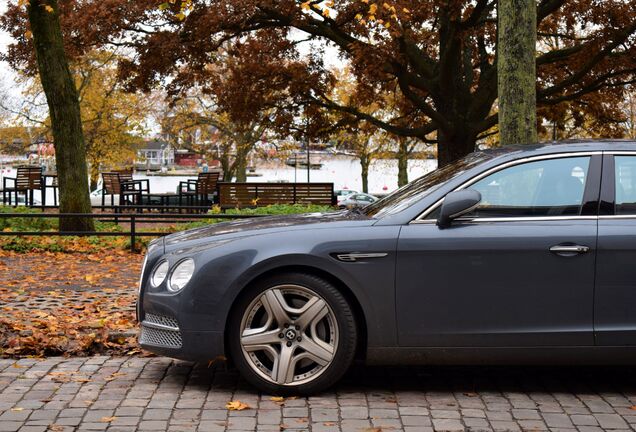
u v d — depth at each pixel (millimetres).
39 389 5559
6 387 5613
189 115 47312
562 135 39781
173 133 48781
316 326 5387
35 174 27156
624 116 28172
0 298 9352
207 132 50344
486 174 5504
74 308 8711
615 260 5316
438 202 5438
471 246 5316
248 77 25188
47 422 4820
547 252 5320
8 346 6863
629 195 5441
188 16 22891
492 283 5328
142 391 5520
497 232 5344
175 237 5891
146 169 97250
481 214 5422
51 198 44406
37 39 17750
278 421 4859
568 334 5328
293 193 22594
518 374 6062
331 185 22516
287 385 5355
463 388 5652
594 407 5195
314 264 5312
